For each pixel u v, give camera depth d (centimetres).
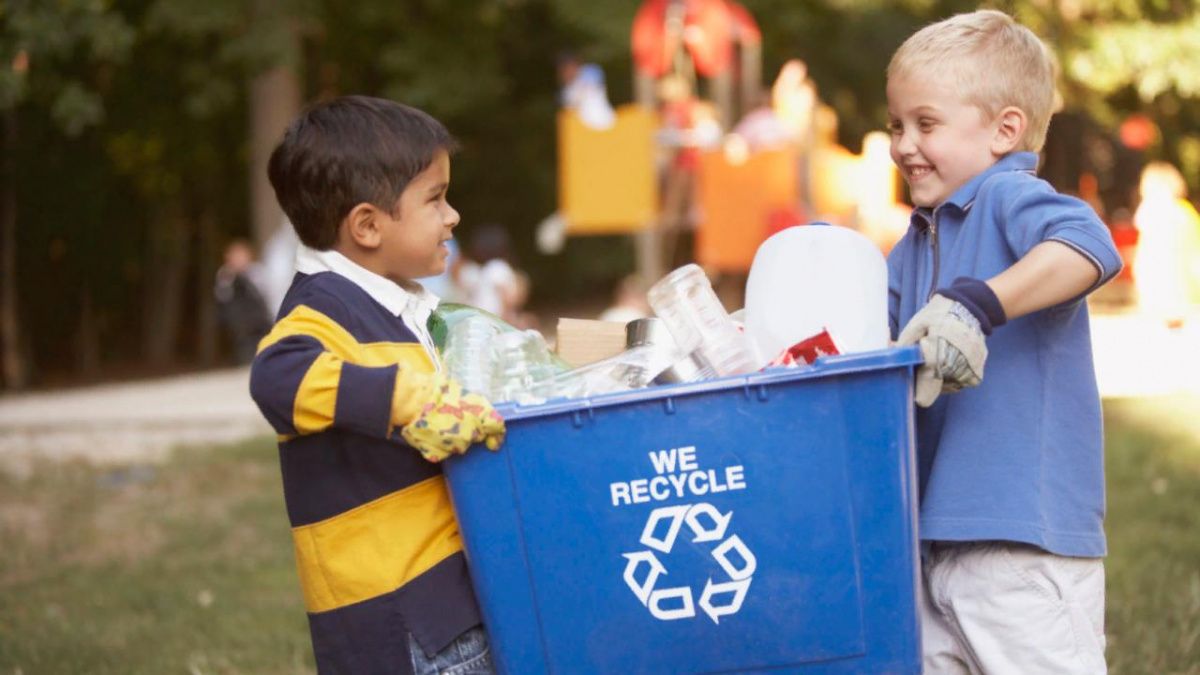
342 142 261
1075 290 243
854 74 2083
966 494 266
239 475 837
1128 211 2220
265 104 1772
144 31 1820
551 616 235
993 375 268
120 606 554
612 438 231
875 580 232
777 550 232
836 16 1973
